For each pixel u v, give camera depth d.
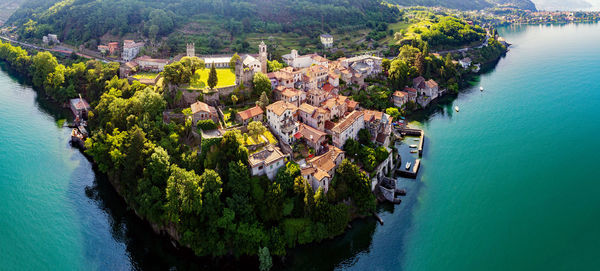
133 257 100.31
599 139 161.12
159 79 163.62
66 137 157.62
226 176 106.62
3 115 173.25
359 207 113.62
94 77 178.62
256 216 103.56
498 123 179.12
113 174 124.94
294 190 105.25
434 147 157.25
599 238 109.75
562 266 101.06
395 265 100.12
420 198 125.56
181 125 128.62
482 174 138.38
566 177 136.50
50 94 193.00
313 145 122.56
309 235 102.88
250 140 120.12
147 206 105.50
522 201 125.06
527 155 150.88
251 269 97.06
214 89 145.00
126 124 132.25
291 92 147.38
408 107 193.75
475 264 101.44
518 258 103.62
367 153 126.44
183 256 100.00
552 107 195.25
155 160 108.06
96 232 108.25
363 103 177.50
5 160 138.38
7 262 98.69
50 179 130.12
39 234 107.25
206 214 99.25
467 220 116.50
